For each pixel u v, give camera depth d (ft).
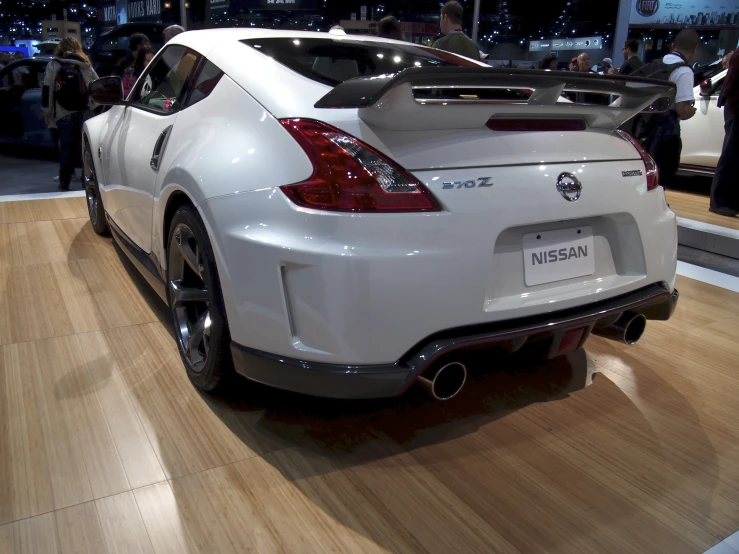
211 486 4.99
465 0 31.24
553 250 5.39
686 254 12.75
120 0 27.63
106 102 8.67
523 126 5.25
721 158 15.58
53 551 4.28
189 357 6.35
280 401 6.25
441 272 4.69
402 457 5.49
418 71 4.17
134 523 4.57
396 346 4.73
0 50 26.71
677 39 16.61
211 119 5.91
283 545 4.43
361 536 4.54
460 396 6.57
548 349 5.67
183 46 7.58
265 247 4.81
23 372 6.64
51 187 17.38
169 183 6.13
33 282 9.25
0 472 5.05
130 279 9.49
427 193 4.67
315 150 4.75
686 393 6.83
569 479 5.29
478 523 4.73
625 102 5.65
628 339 6.31
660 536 4.67
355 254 4.51
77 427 5.69
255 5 25.76
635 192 5.79
